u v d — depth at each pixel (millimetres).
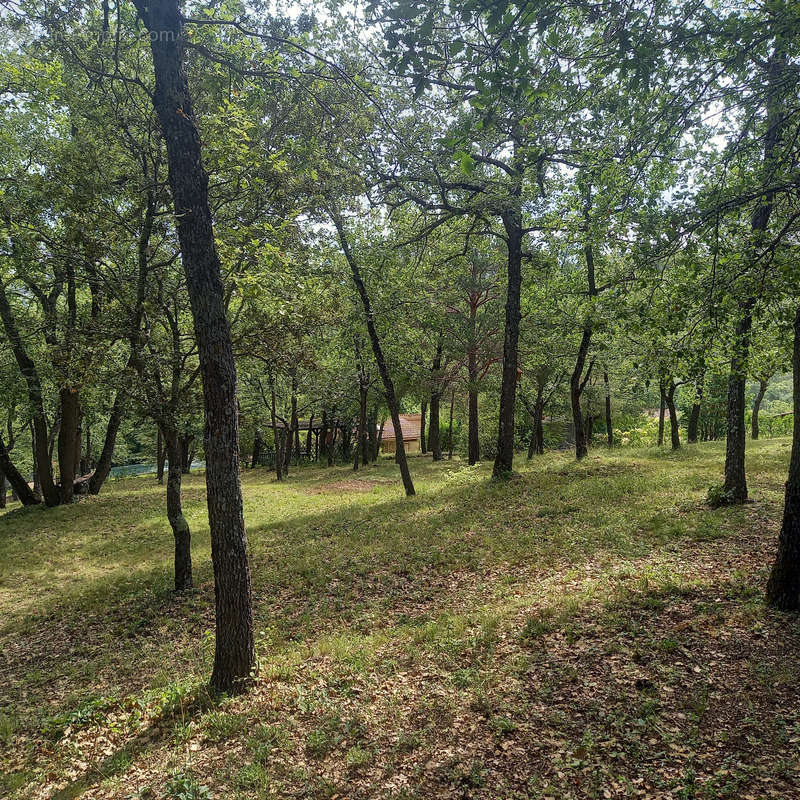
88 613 10938
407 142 11484
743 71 5625
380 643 7527
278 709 5941
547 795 4027
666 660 5586
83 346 10188
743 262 6152
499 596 8562
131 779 5059
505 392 18125
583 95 5441
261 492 26391
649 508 12234
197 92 8305
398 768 4605
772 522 10047
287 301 8688
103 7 7293
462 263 21203
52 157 9367
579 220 7688
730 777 3926
